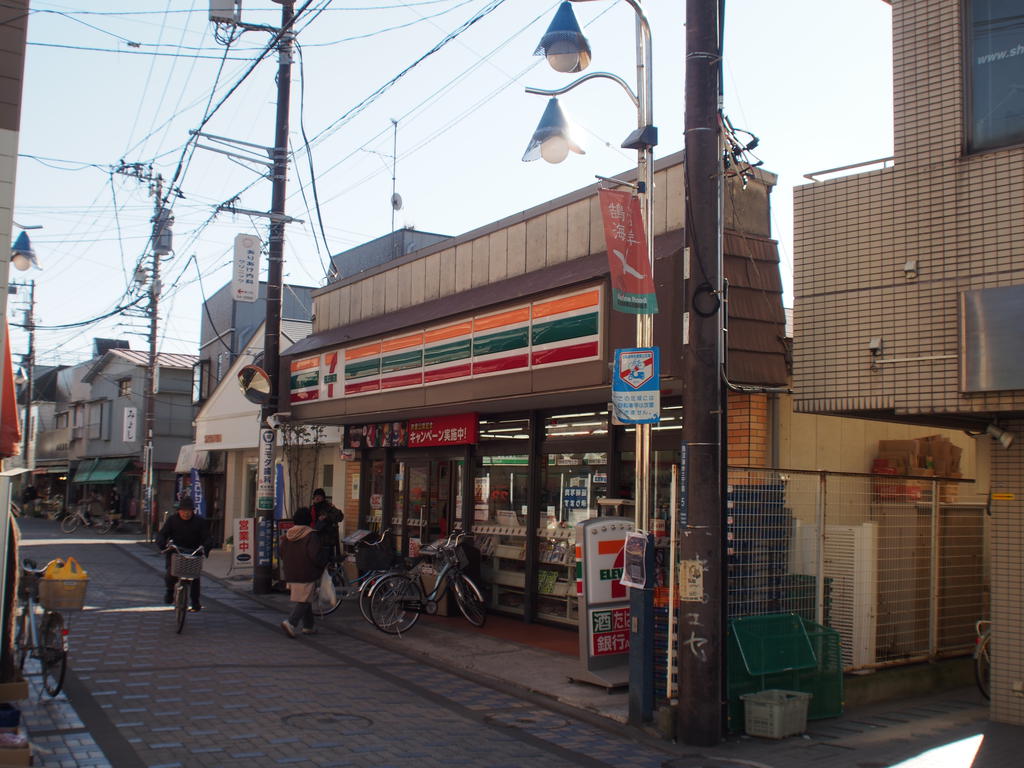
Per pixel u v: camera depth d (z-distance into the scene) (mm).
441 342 11906
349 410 14172
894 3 7734
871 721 7879
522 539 12875
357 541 14688
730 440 9578
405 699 8281
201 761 6121
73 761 6027
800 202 8148
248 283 17188
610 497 11172
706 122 7465
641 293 7746
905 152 7520
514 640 11297
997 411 6848
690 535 7234
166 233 23578
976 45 7332
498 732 7312
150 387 30375
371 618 11625
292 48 16047
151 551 25828
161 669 8961
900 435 10766
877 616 8906
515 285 11508
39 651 7773
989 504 8430
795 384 7992
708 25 7512
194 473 24516
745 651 7488
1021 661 7676
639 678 7527
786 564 8188
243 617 13094
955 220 7164
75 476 48750
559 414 12250
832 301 7812
